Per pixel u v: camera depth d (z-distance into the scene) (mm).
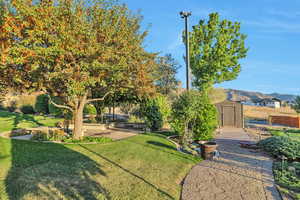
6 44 6906
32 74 8023
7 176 5469
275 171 6348
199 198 4445
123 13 9539
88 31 8023
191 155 8320
